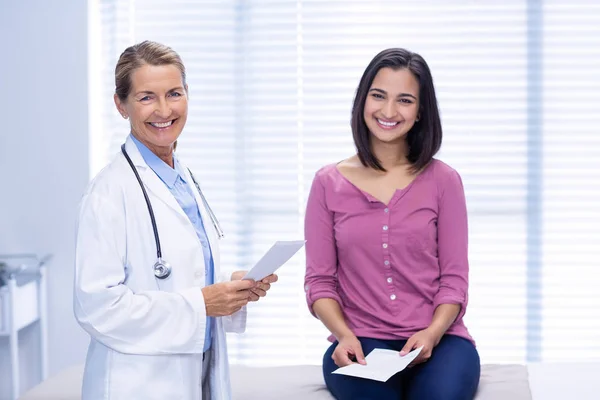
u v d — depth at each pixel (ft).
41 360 10.78
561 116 10.88
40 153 10.80
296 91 11.00
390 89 7.20
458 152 10.91
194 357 5.52
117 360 5.29
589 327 11.03
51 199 10.84
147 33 11.06
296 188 11.07
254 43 10.99
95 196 5.36
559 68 10.84
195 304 5.33
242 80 11.03
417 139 7.49
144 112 5.47
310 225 7.59
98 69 11.06
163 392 5.32
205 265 5.70
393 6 10.84
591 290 11.03
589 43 10.78
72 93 10.72
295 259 11.07
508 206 10.96
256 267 5.44
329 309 7.23
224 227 11.16
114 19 11.03
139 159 5.60
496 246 11.03
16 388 10.12
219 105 11.07
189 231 5.54
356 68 10.91
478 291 11.03
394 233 7.19
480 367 7.58
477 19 10.80
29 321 10.45
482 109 10.87
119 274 5.30
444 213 7.34
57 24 10.66
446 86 10.87
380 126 7.30
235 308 5.55
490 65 10.83
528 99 10.86
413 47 10.85
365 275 7.25
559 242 10.98
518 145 10.91
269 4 10.94
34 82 10.73
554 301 11.04
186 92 5.76
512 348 11.05
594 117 10.87
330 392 7.11
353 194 7.41
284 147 11.05
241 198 11.11
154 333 5.26
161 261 5.38
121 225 5.35
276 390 7.20
